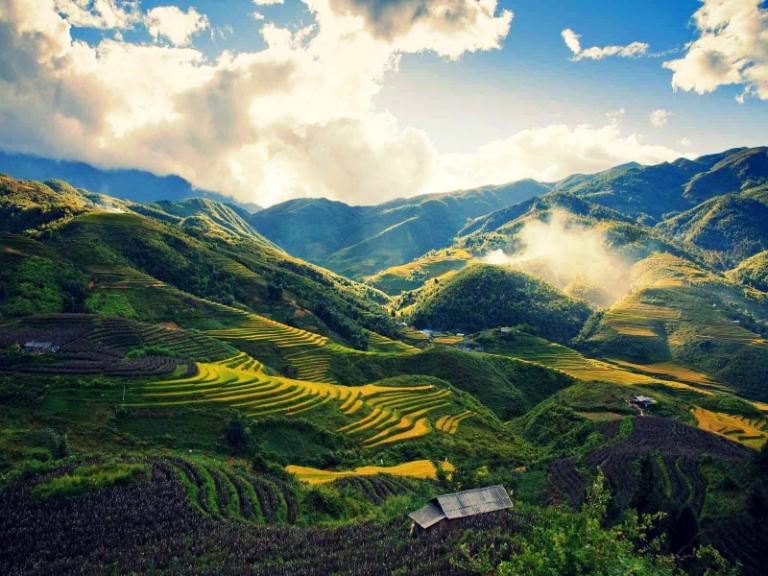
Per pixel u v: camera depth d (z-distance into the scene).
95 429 81.06
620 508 63.12
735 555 54.06
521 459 108.31
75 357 108.00
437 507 52.88
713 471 80.75
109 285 181.88
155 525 52.69
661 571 26.31
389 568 42.41
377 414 115.12
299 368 159.50
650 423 120.44
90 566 44.78
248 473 74.44
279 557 47.50
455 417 126.38
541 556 25.42
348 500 69.44
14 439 71.50
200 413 92.31
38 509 53.38
